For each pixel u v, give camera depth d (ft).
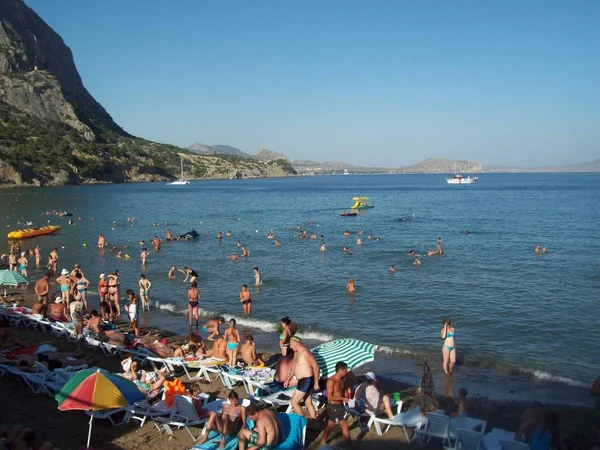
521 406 41.04
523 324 63.77
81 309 64.54
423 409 36.14
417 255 116.57
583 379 47.01
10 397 40.06
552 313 68.13
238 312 72.74
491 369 49.93
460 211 243.40
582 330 60.85
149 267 108.58
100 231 178.19
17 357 46.16
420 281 89.51
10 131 637.71
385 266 104.58
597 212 223.30
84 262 116.06
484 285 85.40
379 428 35.65
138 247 138.10
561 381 46.70
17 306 67.67
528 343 56.95
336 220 209.26
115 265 111.65
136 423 36.52
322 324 65.82
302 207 293.02
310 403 36.37
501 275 93.40
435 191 467.93
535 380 47.06
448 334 48.44
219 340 49.29
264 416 30.89
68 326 58.13
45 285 66.95
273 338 61.00
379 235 157.17
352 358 39.55
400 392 44.32
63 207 286.46
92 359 49.90
